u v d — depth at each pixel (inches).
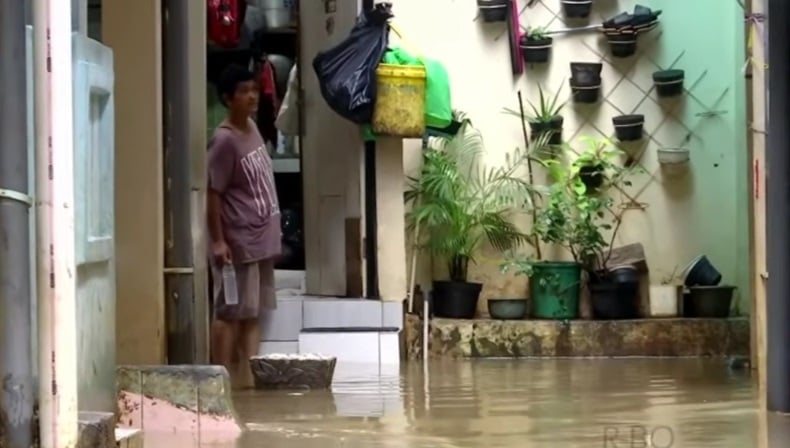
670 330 384.5
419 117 368.8
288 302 371.9
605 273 397.7
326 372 289.1
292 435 208.8
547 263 394.3
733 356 376.8
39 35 148.1
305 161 402.9
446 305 394.3
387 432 213.5
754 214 293.9
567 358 380.2
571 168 408.5
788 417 230.5
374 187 385.4
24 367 145.3
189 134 263.9
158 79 259.1
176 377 213.6
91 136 171.9
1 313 144.5
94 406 171.0
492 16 413.4
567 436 207.3
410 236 400.2
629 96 418.6
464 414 239.8
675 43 417.4
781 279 234.4
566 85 418.6
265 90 418.3
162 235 260.8
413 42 418.0
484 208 405.4
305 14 399.9
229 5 386.6
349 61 365.4
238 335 330.6
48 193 147.7
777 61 230.4
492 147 417.1
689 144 416.8
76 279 160.1
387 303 373.7
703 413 238.2
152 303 257.8
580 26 419.8
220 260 319.0
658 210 416.8
